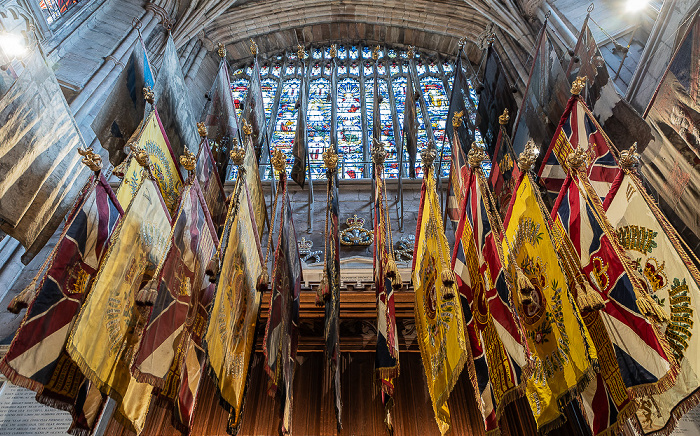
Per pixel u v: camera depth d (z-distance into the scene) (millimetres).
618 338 5145
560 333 5168
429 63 16312
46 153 6816
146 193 6027
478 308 6199
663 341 4699
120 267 5375
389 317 6008
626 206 5719
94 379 4734
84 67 10977
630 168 5773
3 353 7133
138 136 6793
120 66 11633
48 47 10477
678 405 4711
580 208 5844
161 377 4957
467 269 6625
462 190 7266
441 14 15984
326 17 16641
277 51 16984
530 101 8125
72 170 7195
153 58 12969
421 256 6715
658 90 6832
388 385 5820
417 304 6633
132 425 5121
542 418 5203
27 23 9648
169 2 14273
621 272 5191
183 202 5934
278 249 6363
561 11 11984
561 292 5215
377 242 6980
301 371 7445
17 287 8312
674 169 6461
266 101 14969
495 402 5543
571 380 4918
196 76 14719
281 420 5492
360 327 7832
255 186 7625
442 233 5871
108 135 7414
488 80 9094
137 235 5727
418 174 11836
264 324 7762
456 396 7125
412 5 16109
